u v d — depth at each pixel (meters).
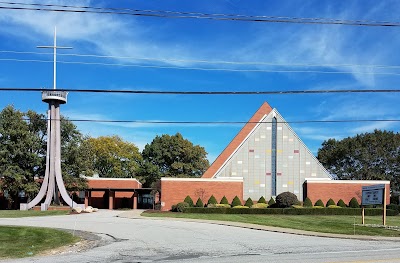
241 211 44.91
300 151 54.94
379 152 77.25
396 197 65.94
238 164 54.72
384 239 21.77
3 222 32.28
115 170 81.69
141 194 74.25
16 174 53.81
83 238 21.80
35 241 20.47
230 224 30.02
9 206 60.81
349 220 35.28
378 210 45.03
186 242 19.83
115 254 15.98
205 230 25.91
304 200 53.16
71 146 58.78
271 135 55.31
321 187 52.94
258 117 62.06
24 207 49.53
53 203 52.69
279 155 54.91
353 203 49.91
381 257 14.39
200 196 52.62
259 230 26.45
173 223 31.25
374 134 79.50
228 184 53.25
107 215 41.62
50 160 50.44
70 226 28.61
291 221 33.28
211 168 59.31
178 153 83.62
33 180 57.00
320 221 33.44
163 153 83.88
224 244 18.98
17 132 55.62
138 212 47.09
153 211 47.62
